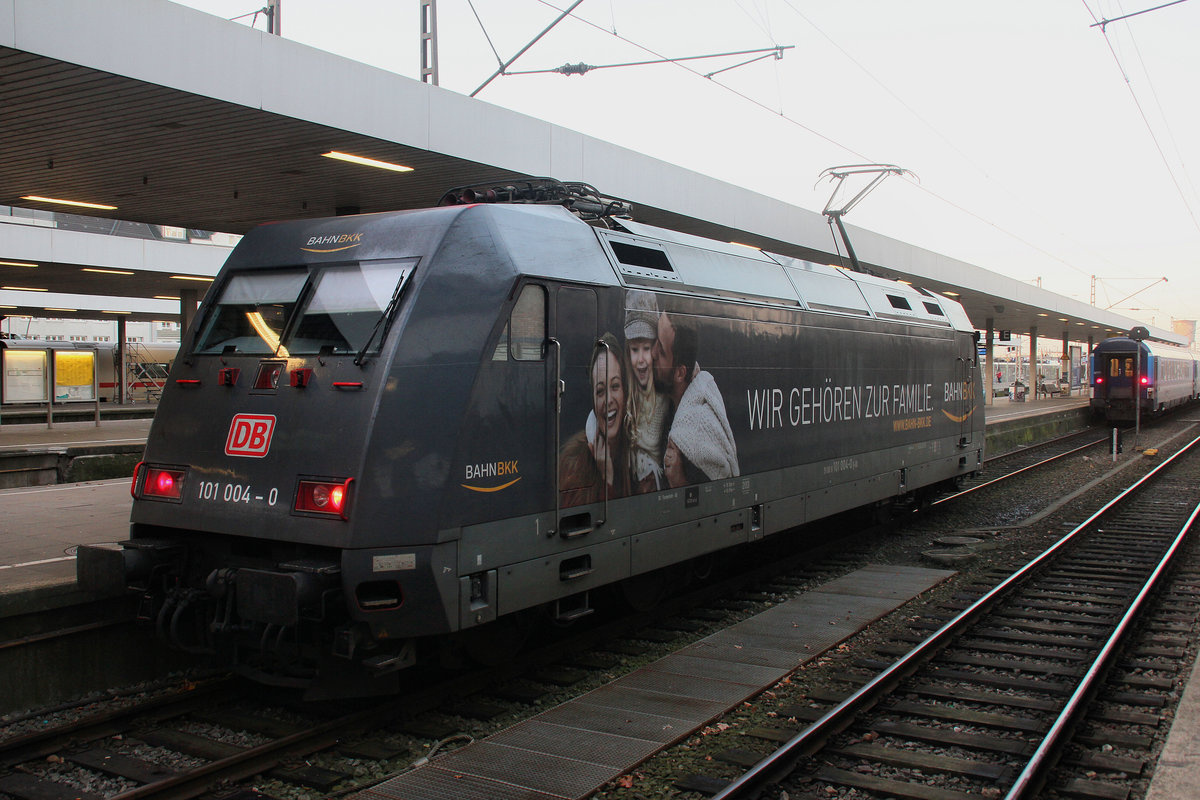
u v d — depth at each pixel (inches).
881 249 891.4
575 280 266.1
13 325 2401.6
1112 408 1430.9
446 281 235.6
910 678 277.7
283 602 217.2
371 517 218.7
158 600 257.0
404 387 225.0
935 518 590.9
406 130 405.4
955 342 579.5
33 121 365.7
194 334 266.8
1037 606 366.3
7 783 206.7
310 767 213.6
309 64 368.5
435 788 200.2
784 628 330.3
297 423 233.5
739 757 216.5
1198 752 199.3
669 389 308.8
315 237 262.1
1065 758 218.2
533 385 251.8
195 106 345.7
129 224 1227.2
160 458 258.4
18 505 463.5
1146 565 440.8
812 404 404.8
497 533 240.2
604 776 205.3
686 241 343.0
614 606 361.7
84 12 299.0
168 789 197.6
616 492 283.7
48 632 259.4
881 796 201.0
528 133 466.3
